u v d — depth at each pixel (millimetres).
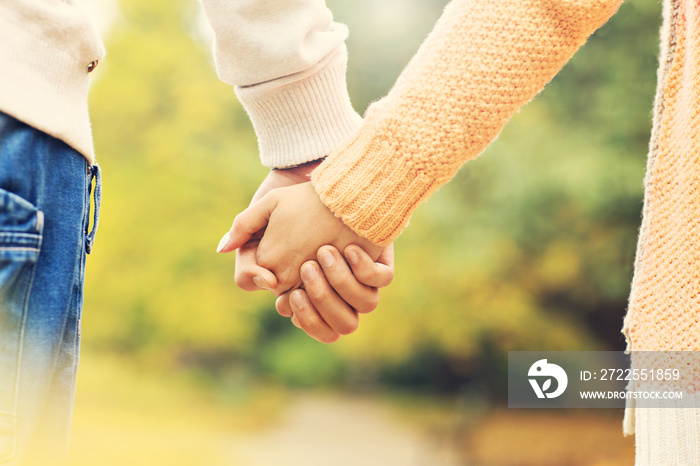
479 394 8547
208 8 1233
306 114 1291
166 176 10750
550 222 6840
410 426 9766
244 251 1205
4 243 802
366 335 9219
